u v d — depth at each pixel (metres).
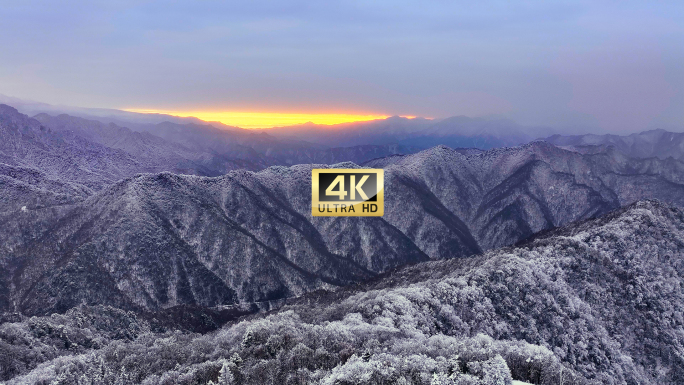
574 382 102.75
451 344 108.19
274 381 97.19
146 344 139.12
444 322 143.38
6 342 142.00
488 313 150.75
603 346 148.62
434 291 156.12
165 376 102.62
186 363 112.88
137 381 108.38
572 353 143.88
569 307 158.88
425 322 136.75
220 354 114.00
